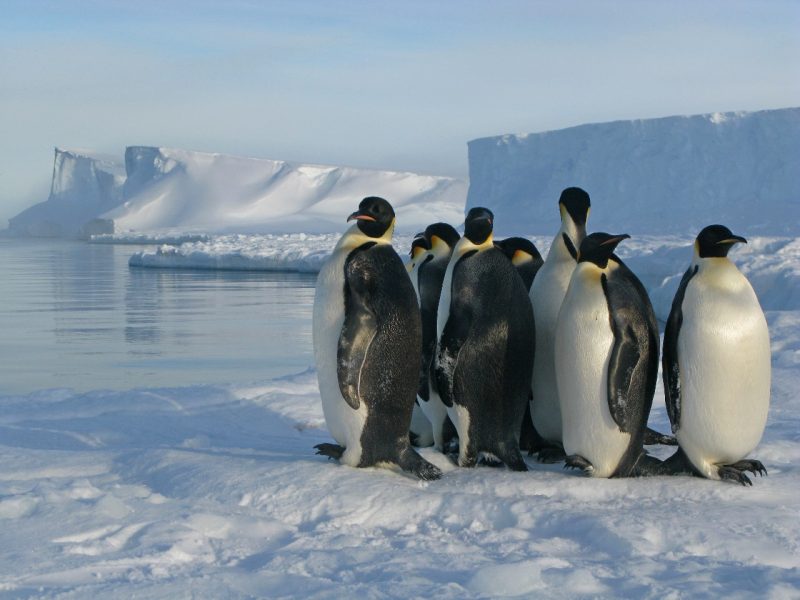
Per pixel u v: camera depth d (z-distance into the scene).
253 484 4.89
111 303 28.88
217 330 21.00
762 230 48.12
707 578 3.50
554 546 3.98
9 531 4.13
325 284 5.16
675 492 4.79
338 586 3.41
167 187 170.50
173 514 4.45
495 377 5.23
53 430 6.97
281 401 7.99
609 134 67.81
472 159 78.50
